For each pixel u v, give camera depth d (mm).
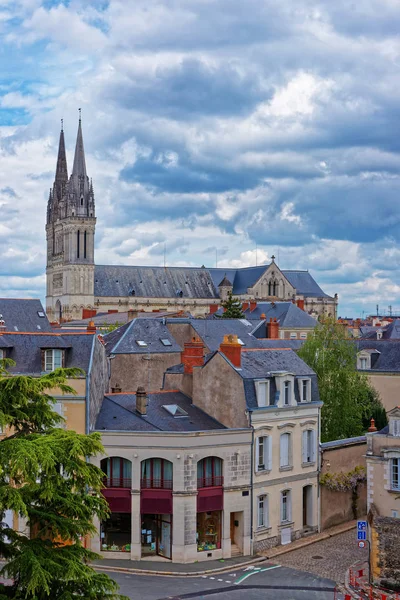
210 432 51562
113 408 54812
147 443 50688
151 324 77125
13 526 47750
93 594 28781
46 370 54188
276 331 104750
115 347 71812
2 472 26391
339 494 61344
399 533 46188
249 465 53375
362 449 63938
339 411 75625
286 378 56719
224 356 55188
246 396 53906
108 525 51531
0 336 55531
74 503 29344
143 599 42500
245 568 49906
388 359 86500
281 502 55938
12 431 50375
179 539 50312
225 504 52188
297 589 45406
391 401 84688
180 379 59250
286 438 56844
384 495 47594
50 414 30938
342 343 85375
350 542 56406
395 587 45781
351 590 45344
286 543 55656
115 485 51125
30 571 27625
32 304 117375
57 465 29328
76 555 29453
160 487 50844
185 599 42844
